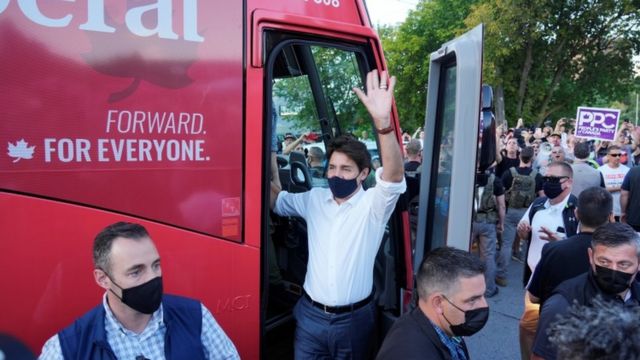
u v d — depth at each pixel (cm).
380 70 269
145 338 172
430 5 2627
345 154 241
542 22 2302
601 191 290
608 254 225
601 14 2395
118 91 193
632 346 122
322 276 245
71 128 185
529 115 2623
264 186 229
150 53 199
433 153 298
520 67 2547
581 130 1000
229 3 216
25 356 180
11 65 176
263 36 225
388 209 241
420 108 2664
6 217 175
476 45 246
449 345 182
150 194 200
